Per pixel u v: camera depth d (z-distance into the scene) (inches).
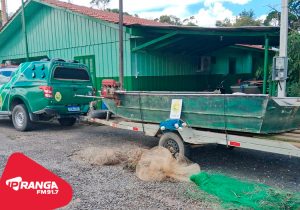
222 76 668.1
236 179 205.0
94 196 178.9
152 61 509.4
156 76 518.3
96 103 350.0
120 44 407.8
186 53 575.8
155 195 180.1
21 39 703.1
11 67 448.5
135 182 201.3
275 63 326.3
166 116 246.7
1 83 418.3
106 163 238.8
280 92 326.3
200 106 218.5
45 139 333.4
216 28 406.9
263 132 195.2
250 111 193.3
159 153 221.9
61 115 360.2
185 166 213.8
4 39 741.9
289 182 201.9
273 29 391.5
